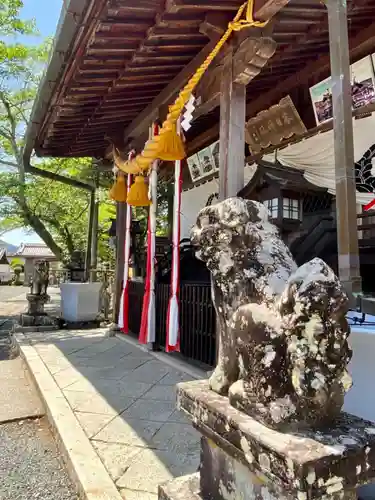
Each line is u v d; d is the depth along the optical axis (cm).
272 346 124
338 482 104
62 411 337
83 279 1032
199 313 479
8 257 3881
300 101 472
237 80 317
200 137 637
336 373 116
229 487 145
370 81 379
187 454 260
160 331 560
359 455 108
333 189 407
